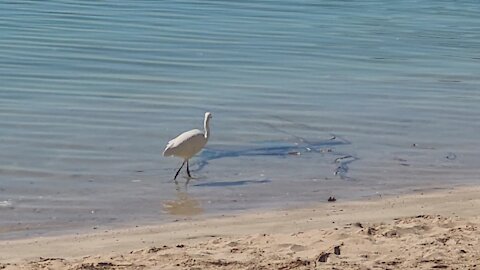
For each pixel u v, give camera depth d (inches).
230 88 901.2
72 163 637.3
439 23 1451.8
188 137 609.3
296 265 384.2
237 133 729.0
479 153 687.1
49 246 456.4
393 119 789.9
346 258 395.5
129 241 463.8
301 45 1181.1
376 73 1019.3
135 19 1328.7
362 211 526.9
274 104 834.8
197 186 590.9
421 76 1011.3
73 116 765.9
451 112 822.5
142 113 785.6
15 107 790.5
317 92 895.1
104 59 1030.4
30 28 1216.2
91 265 389.7
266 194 574.6
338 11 1524.4
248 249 418.0
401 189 590.6
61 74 943.0
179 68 997.8
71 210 537.3
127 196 568.1
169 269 381.4
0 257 430.9
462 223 462.6
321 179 611.2
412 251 405.4
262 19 1391.5
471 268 377.4
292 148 687.7
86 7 1427.2
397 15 1518.2
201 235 474.0
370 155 673.6
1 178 601.0
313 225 489.7
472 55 1174.3
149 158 653.9
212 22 1332.4
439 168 642.8
